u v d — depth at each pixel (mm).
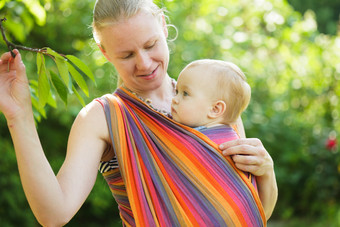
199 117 1465
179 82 1504
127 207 1388
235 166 1408
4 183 4543
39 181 1151
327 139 5336
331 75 5461
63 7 4559
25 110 1199
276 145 5465
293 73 5324
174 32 4301
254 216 1367
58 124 4871
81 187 1234
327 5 9539
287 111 5594
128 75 1408
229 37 4684
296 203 5621
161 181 1313
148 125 1384
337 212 5156
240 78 1495
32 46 4633
